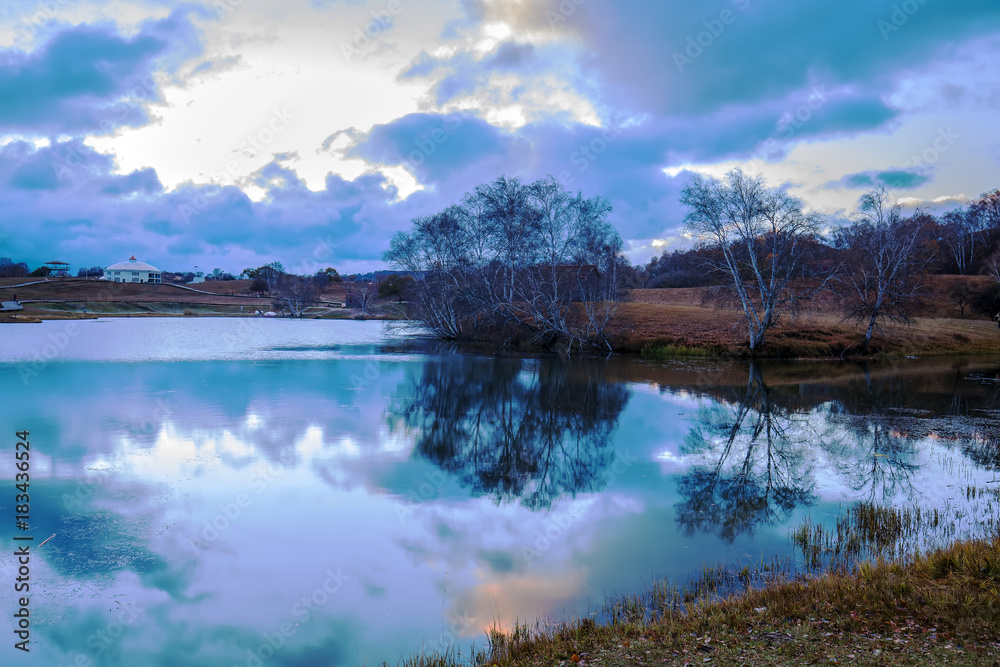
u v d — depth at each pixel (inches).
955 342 2503.7
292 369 1711.4
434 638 387.5
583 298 2500.0
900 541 528.7
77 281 6220.5
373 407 1182.9
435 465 804.6
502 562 503.8
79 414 1050.7
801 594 383.6
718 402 1305.4
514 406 1246.9
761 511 634.2
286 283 5895.7
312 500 658.2
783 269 2187.5
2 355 1921.8
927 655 292.8
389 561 508.4
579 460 847.7
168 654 374.3
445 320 3048.7
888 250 2281.0
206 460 792.9
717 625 344.5
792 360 2126.0
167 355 2004.2
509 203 2330.2
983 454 870.4
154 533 562.9
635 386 1517.0
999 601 338.6
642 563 498.0
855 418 1133.1
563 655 323.6
